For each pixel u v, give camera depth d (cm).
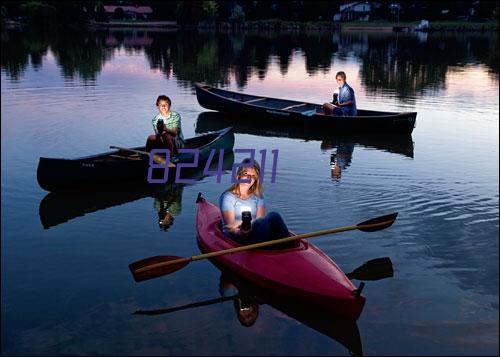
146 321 437
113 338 413
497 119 1320
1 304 462
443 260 549
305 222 651
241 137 1150
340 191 775
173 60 2766
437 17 8875
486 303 465
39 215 677
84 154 956
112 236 613
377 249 576
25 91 1647
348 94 1247
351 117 1193
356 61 2866
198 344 406
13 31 5481
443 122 1289
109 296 477
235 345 405
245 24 7731
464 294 480
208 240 554
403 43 4594
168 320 439
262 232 511
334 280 457
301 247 506
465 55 3300
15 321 436
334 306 444
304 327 431
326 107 1253
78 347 402
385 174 868
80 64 2472
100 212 691
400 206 712
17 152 962
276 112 1287
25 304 463
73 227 639
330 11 8869
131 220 663
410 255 561
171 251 573
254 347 403
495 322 435
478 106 1495
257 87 1861
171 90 1744
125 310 454
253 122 1320
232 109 1352
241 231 521
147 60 2741
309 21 8575
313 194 759
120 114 1309
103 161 782
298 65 2623
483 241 597
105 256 560
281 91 1773
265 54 3272
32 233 619
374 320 441
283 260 487
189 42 4322
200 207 642
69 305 462
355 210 695
